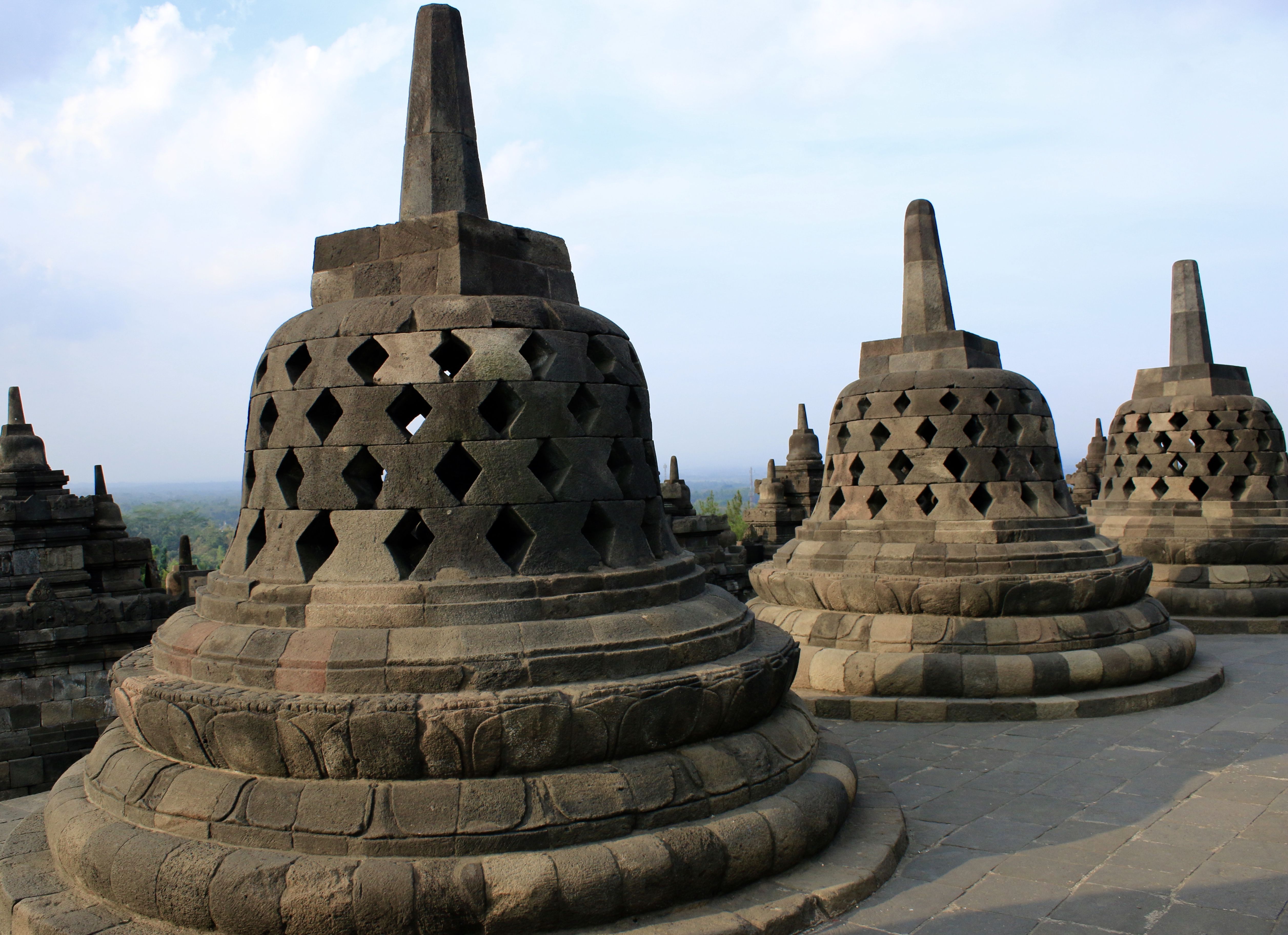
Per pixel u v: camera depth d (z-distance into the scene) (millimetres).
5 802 9266
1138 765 9375
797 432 26812
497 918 5457
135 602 13211
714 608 7199
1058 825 7836
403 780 5848
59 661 12727
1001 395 12656
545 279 7621
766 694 6859
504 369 6602
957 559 11938
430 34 7492
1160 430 18625
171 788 6133
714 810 6262
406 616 6199
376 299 6957
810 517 14094
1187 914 6180
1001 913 6227
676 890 5820
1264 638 16234
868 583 12023
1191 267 19141
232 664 6285
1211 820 7848
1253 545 17109
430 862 5547
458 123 7469
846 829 7246
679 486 21016
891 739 10539
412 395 6664
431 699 5812
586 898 5551
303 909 5383
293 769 5898
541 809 5770
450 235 6984
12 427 14617
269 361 7219
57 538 14508
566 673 6133
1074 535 12539
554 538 6629
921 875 6836
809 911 6047
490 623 6238
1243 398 18312
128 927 5711
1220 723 10781
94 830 6188
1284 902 6316
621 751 6137
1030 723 11008
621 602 6668
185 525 106875
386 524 6445
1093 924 6066
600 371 7234
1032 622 11625
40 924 5809
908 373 13000
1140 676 11656
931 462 12570
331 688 5980
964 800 8500
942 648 11586
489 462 6523
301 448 6734
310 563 6637
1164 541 17594
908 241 13539
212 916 5527
